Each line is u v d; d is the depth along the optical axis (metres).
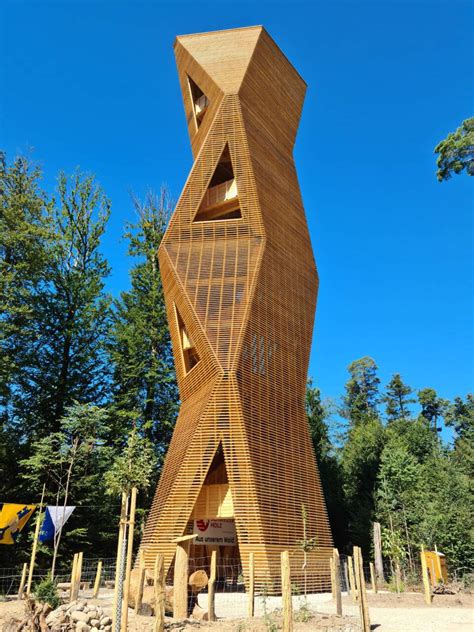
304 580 20.17
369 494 41.84
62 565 28.89
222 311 25.98
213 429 23.05
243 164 30.14
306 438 26.41
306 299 30.11
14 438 33.31
